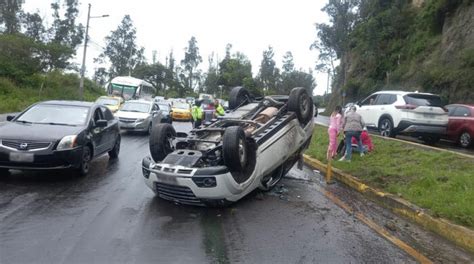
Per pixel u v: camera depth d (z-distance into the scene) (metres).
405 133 15.35
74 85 49.44
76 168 9.05
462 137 15.55
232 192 7.12
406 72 36.69
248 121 8.57
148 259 4.96
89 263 4.76
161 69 91.69
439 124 15.22
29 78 39.44
